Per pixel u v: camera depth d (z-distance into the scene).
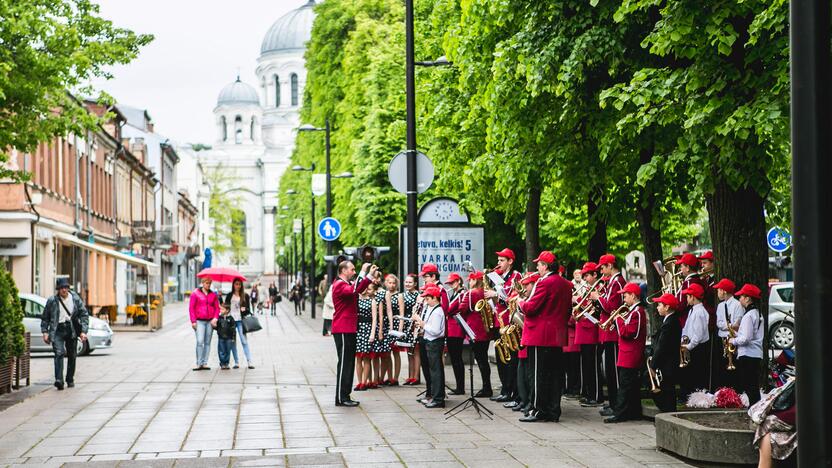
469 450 10.02
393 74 40.94
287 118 157.88
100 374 19.92
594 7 13.28
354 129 47.31
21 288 35.41
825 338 4.79
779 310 26.67
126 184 62.00
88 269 47.62
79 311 17.11
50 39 20.83
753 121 10.48
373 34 47.31
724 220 12.56
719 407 10.83
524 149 15.51
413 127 17.81
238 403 14.52
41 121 21.42
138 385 17.47
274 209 144.88
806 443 4.83
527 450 9.97
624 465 9.10
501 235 32.56
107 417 12.98
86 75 21.11
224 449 10.29
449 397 15.23
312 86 57.66
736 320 12.07
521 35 13.86
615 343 12.99
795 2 4.89
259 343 31.94
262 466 9.23
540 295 12.04
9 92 20.66
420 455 9.75
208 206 128.25
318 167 55.84
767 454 7.08
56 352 16.83
